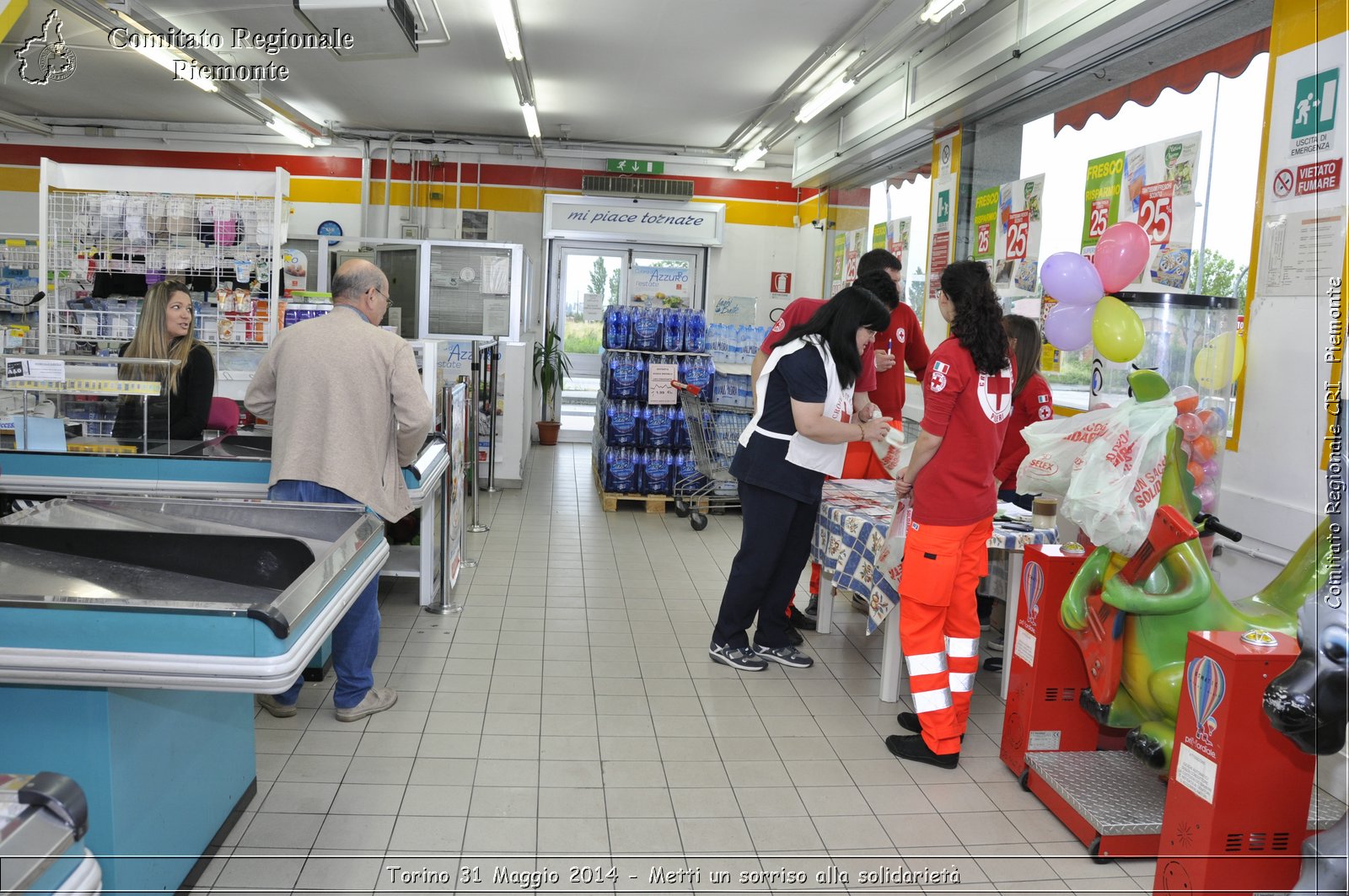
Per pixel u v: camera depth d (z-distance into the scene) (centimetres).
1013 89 549
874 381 435
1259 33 380
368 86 847
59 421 365
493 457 773
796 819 281
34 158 1045
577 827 271
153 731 216
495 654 409
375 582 329
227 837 257
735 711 359
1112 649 276
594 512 726
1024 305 455
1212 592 272
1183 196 429
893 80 724
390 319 844
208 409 387
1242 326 364
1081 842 274
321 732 325
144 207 462
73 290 464
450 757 310
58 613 177
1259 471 352
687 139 1043
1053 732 310
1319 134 326
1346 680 176
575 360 1129
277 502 259
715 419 700
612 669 398
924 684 320
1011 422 415
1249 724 221
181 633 178
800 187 1056
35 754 197
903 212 798
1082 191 518
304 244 860
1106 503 264
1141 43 452
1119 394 350
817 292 1044
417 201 1085
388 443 321
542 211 1094
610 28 653
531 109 838
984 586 405
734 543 646
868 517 381
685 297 1123
